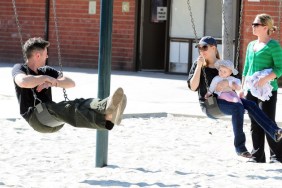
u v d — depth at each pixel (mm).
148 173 21500
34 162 23156
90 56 55531
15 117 31984
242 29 50000
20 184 19391
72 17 55875
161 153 25625
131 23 54438
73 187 19109
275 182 20250
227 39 38531
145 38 54781
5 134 28562
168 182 20031
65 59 56312
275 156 23938
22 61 57719
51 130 19172
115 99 16406
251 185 19766
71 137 28453
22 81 18531
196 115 34656
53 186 19156
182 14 53312
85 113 17141
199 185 19688
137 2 54219
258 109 22844
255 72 23172
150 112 34812
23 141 27203
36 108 18484
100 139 22516
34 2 56938
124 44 54688
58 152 25188
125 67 54781
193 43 53156
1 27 58031
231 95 22531
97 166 22578
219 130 31891
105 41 22406
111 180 20203
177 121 33906
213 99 22500
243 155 22938
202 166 23109
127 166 22750
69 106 17719
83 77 48375
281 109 36625
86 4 55375
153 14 54625
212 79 22484
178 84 46938
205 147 27406
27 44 19469
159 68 55250
